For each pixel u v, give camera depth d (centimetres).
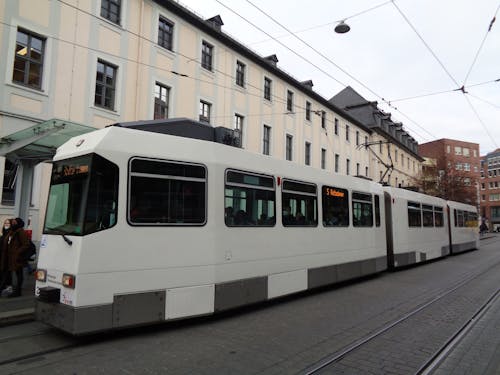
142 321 559
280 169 835
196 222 639
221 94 2014
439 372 454
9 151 847
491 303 848
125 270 549
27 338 553
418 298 898
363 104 4175
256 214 758
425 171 4425
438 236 1833
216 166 680
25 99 1209
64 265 533
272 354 504
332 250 984
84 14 1384
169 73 1719
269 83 2452
